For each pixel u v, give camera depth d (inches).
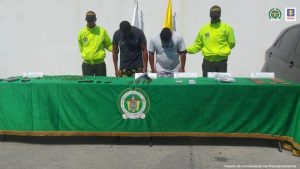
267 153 213.9
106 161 202.8
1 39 364.8
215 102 215.0
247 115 214.5
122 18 353.1
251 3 342.6
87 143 230.5
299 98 208.2
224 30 269.1
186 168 193.6
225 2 344.2
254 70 348.8
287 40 294.4
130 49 265.1
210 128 217.0
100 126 219.6
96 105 218.2
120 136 228.4
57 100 219.6
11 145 227.8
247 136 216.4
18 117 223.1
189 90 214.8
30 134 223.6
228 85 213.8
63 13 356.8
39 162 202.1
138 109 217.3
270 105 212.8
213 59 273.3
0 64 368.2
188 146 225.0
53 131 222.1
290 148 215.2
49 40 360.8
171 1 347.3
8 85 221.5
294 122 209.3
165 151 217.2
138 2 349.7
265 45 346.0
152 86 215.2
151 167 194.9
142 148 221.9
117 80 231.0
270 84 213.8
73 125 220.5
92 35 281.1
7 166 197.0
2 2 360.2
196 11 346.3
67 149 220.8
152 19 350.3
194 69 354.6
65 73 362.9
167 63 265.4
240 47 347.9
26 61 365.4
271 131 214.8
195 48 282.4
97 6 353.7
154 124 218.2
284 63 283.0
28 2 358.0
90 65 285.4
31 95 220.5
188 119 217.0
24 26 361.4
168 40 259.6
